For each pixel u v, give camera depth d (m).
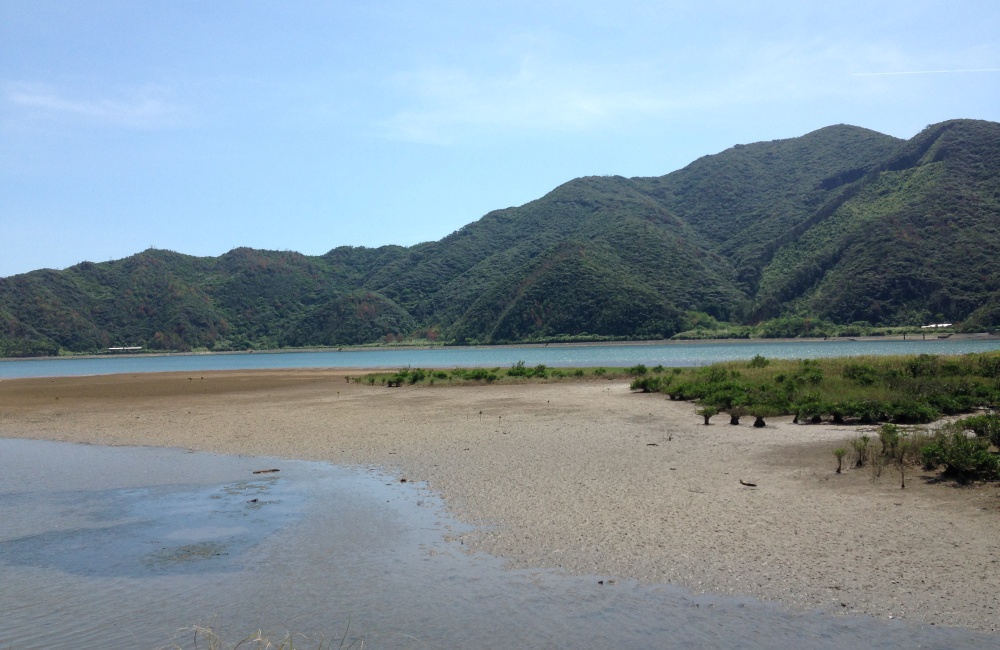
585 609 7.41
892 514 10.05
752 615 7.15
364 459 15.95
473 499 11.79
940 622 6.82
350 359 119.44
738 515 10.27
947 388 22.75
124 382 51.88
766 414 20.50
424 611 7.46
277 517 11.24
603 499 11.42
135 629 7.22
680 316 139.75
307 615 7.45
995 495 10.74
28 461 17.14
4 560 9.46
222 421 24.16
